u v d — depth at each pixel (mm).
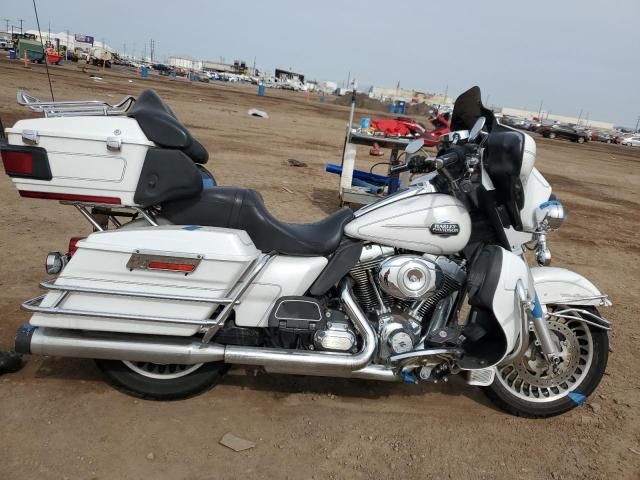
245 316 3111
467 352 3289
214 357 3027
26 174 2807
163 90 30906
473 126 3377
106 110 3125
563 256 7539
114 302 2889
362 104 46344
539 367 3502
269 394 3518
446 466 3033
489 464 3086
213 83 63719
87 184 2855
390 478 2895
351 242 3197
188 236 2914
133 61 83188
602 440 3385
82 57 53938
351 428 3273
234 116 21891
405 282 3061
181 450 2924
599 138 54094
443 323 3225
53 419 3041
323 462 2959
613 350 4617
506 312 3115
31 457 2746
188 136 2906
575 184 15469
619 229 9766
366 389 3711
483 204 3246
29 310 2820
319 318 3100
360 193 7500
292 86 87438
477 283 3162
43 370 3494
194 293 2922
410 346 3121
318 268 3131
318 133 19859
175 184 2898
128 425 3066
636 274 7004
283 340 3182
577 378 3523
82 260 2850
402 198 3223
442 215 3135
